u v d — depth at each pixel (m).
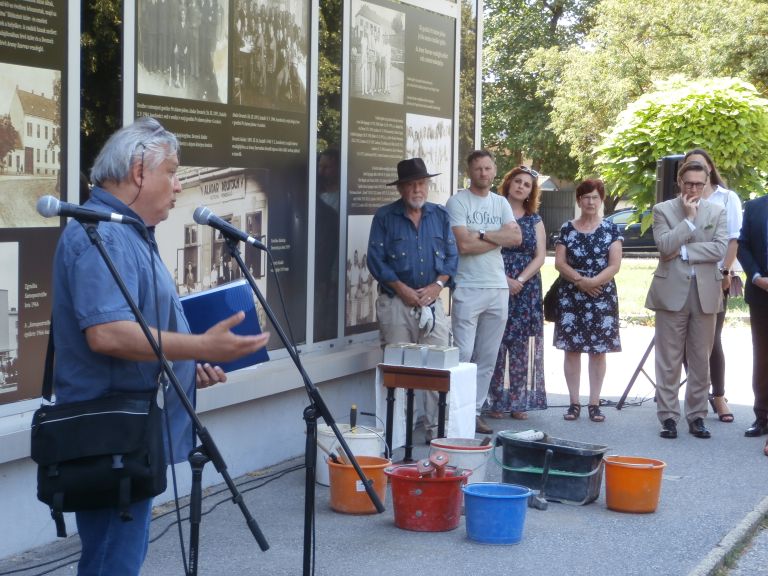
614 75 29.11
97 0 5.26
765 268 7.83
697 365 7.90
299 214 6.98
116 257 3.01
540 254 8.36
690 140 13.08
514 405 8.43
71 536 5.16
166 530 5.26
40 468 2.97
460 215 7.71
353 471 5.66
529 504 5.99
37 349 4.95
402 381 6.59
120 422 2.96
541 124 35.53
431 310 7.19
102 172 3.14
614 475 5.90
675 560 5.06
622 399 9.07
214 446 3.18
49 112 4.96
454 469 5.66
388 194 8.05
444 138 8.90
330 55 7.25
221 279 6.24
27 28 4.82
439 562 4.95
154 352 2.92
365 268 7.80
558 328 8.50
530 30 37.03
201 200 6.06
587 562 5.00
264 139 6.59
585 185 8.38
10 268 4.79
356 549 5.12
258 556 4.98
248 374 6.34
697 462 7.16
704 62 25.50
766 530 5.83
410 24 8.25
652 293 7.89
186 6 5.87
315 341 7.23
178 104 5.85
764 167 13.57
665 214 7.81
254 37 6.44
